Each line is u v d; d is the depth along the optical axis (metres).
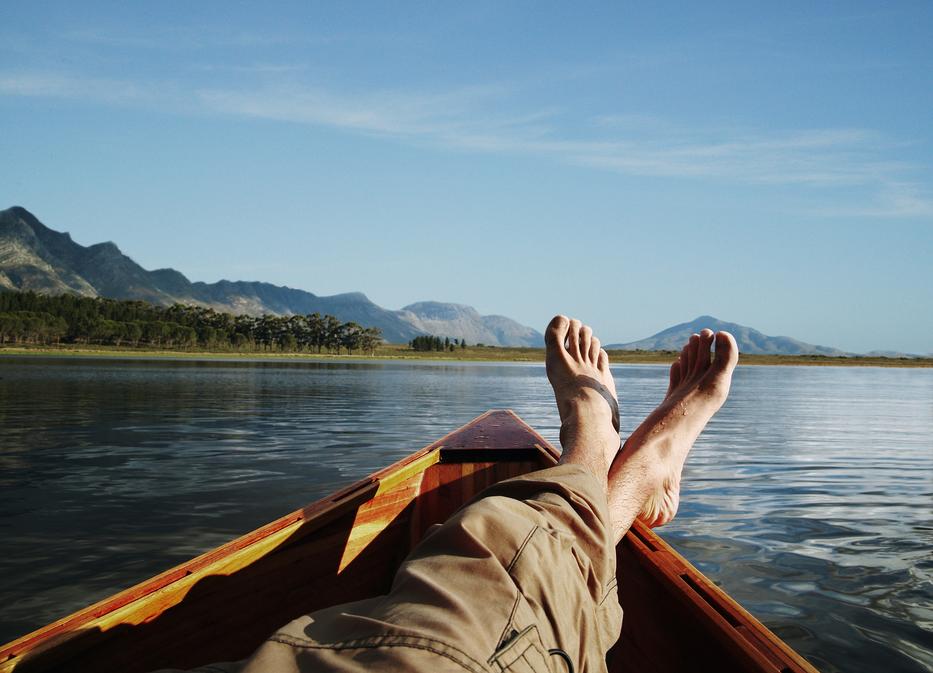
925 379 56.75
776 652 1.32
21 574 4.32
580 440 1.93
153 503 6.30
